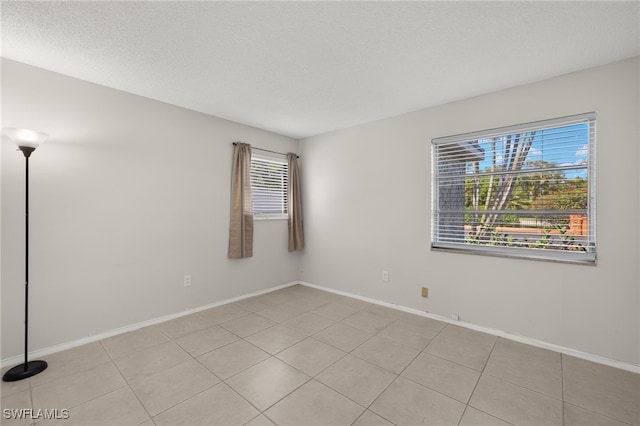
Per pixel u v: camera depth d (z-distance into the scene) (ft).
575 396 6.31
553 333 8.37
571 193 8.20
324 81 8.67
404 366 7.48
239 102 10.36
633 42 6.59
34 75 7.87
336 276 13.88
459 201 10.23
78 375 7.06
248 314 11.14
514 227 9.15
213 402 6.12
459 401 6.15
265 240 13.92
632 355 7.32
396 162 11.64
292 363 7.64
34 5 5.38
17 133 6.72
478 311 9.71
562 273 8.23
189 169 11.13
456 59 7.40
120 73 8.22
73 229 8.54
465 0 5.29
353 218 13.14
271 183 14.26
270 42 6.66
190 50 7.00
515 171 9.06
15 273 7.64
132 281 9.71
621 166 7.39
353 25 6.04
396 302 11.73
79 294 8.66
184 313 11.02
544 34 6.32
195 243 11.34
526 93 8.75
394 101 10.16
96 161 8.95
